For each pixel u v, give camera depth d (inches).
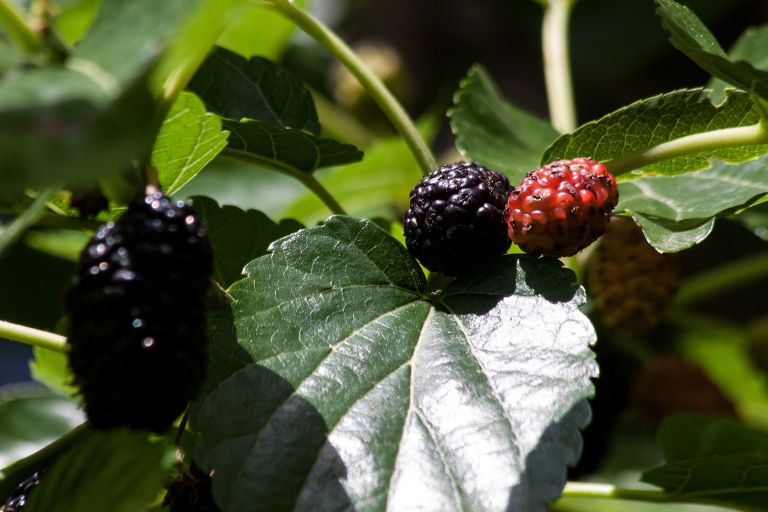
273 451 8.2
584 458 12.0
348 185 13.2
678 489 9.6
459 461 8.1
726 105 9.3
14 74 7.1
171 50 7.0
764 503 9.5
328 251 8.9
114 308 7.6
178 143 8.8
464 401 8.3
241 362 8.4
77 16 12.6
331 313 8.7
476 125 10.7
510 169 10.5
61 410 11.8
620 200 9.9
